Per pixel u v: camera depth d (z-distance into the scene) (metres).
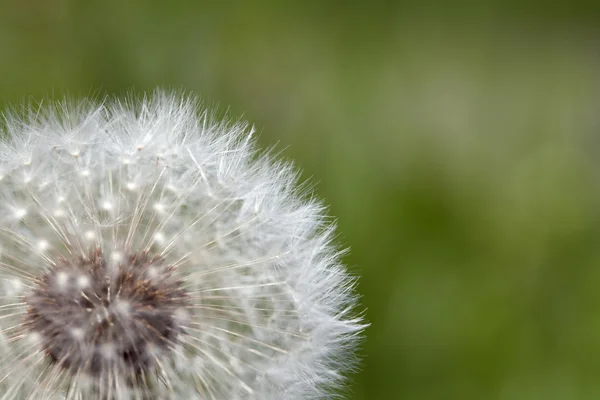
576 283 0.24
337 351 0.20
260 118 0.25
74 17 0.24
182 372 0.19
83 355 0.19
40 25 0.24
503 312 0.24
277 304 0.19
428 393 0.23
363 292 0.23
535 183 0.25
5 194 0.20
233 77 0.25
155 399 0.19
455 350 0.23
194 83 0.25
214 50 0.25
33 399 0.19
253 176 0.20
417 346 0.23
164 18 0.25
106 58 0.24
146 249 0.20
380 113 0.25
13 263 0.19
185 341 0.19
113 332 0.19
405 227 0.24
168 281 0.19
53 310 0.19
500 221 0.24
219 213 0.20
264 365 0.19
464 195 0.25
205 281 0.19
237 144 0.20
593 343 0.23
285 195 0.20
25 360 0.19
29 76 0.24
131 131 0.20
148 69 0.25
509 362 0.23
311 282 0.20
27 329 0.19
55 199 0.20
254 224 0.20
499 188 0.25
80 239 0.20
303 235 0.20
